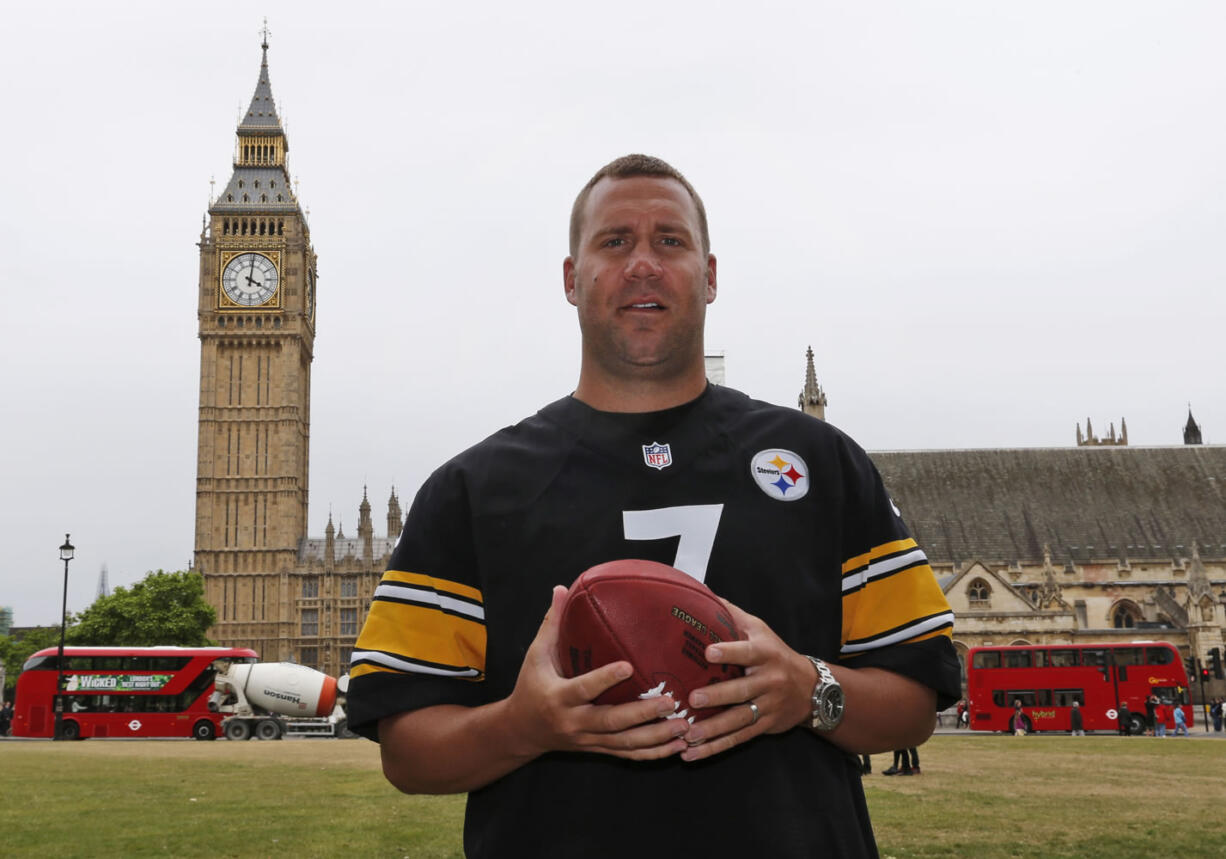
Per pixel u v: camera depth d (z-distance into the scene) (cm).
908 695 312
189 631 9744
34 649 11869
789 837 292
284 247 12656
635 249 349
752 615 299
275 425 12394
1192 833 1463
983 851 1301
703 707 263
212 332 12444
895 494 8300
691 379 354
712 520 320
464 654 329
